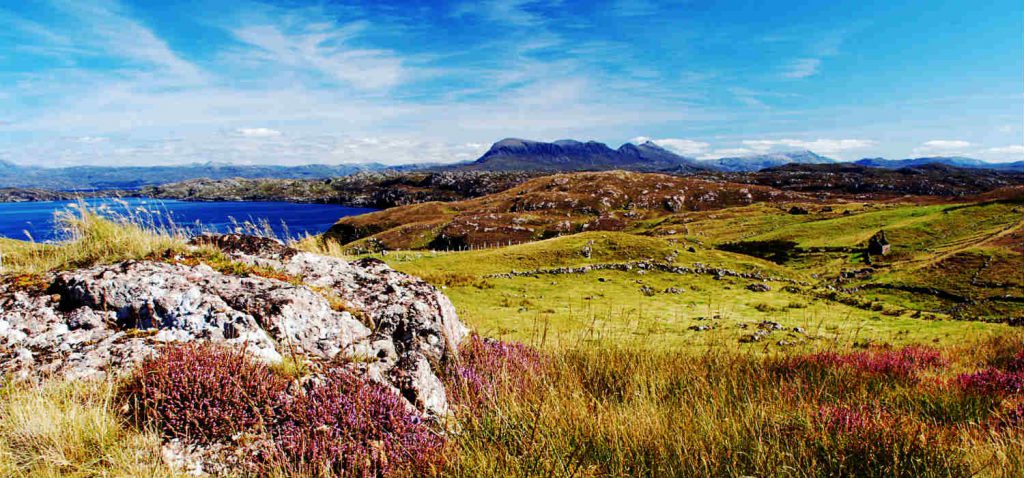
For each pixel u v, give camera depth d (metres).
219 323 6.66
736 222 137.75
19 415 4.52
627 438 5.03
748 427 5.47
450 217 174.62
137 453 4.34
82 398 5.04
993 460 5.12
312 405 5.23
